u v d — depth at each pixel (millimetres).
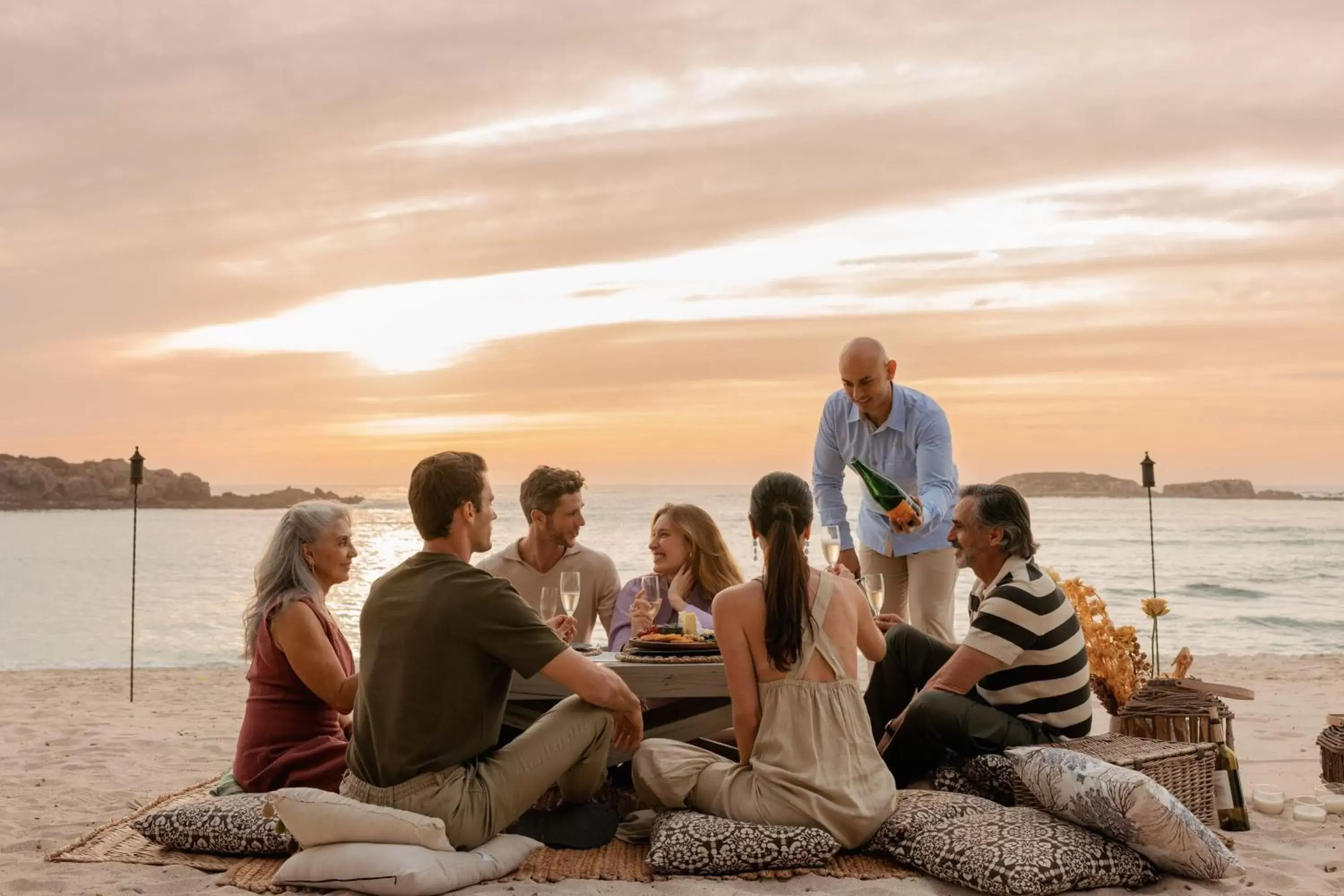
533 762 3709
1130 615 22500
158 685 10633
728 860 3512
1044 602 4203
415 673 3557
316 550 4254
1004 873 3295
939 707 4148
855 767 3756
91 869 3740
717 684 4227
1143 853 3533
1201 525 70812
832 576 3934
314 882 3412
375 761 3617
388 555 47375
